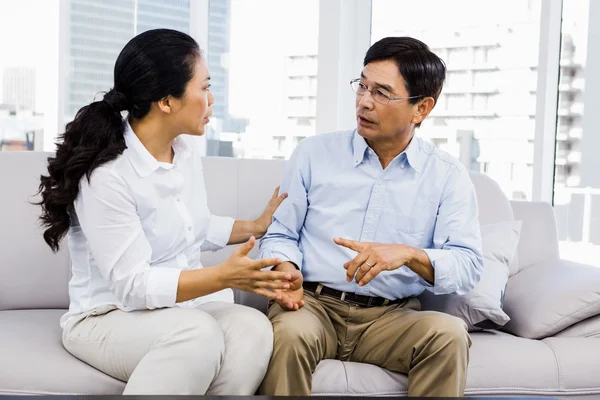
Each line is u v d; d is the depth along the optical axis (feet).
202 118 5.77
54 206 5.56
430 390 5.81
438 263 6.02
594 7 9.73
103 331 5.45
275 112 11.44
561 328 6.69
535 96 9.96
